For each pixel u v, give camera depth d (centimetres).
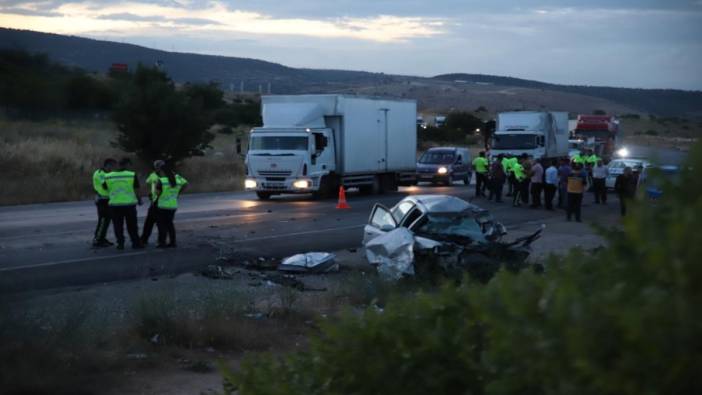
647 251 229
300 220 2423
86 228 2162
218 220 2391
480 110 17150
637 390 220
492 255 1384
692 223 217
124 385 779
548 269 308
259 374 374
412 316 336
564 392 237
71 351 828
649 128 11638
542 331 245
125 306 1178
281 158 3170
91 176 3581
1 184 3122
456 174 4350
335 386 340
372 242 1477
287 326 1056
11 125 5125
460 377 314
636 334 217
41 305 1115
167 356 887
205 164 4381
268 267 1587
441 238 1461
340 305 1195
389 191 3788
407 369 324
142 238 1853
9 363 751
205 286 1373
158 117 4009
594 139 5622
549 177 2925
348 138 3366
